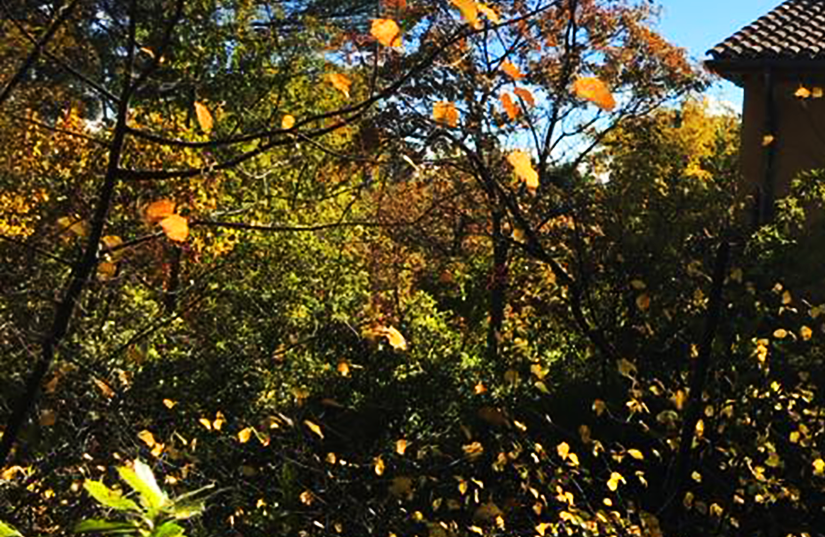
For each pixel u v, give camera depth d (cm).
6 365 306
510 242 488
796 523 493
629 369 475
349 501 452
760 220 782
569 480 481
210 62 454
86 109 513
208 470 443
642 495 597
